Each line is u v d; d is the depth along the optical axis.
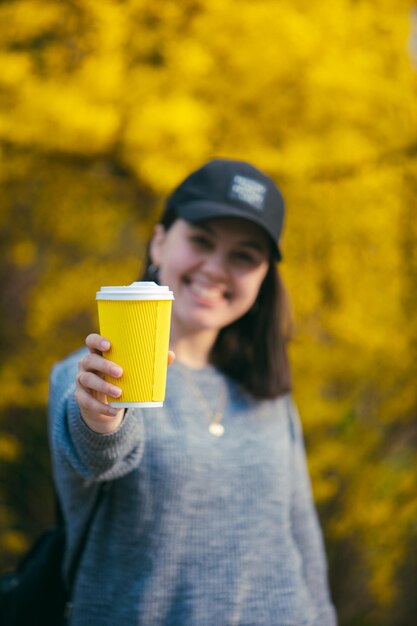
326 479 4.41
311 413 4.20
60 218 4.10
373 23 4.14
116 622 1.88
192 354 2.20
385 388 4.44
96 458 1.63
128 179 4.01
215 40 3.80
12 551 4.23
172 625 1.88
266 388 2.19
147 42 3.82
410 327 4.32
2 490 4.47
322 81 3.87
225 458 2.00
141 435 1.79
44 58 3.75
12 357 4.28
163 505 1.88
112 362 1.43
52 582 2.06
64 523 2.14
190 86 3.83
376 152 4.09
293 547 2.13
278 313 2.31
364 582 4.75
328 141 3.98
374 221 4.20
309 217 4.12
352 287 4.23
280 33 3.79
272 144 3.98
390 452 4.69
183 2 3.76
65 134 3.57
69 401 1.66
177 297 2.17
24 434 4.52
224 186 2.13
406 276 4.33
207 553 1.93
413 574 5.11
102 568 1.91
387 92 4.13
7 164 3.72
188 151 3.67
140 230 4.14
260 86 3.88
